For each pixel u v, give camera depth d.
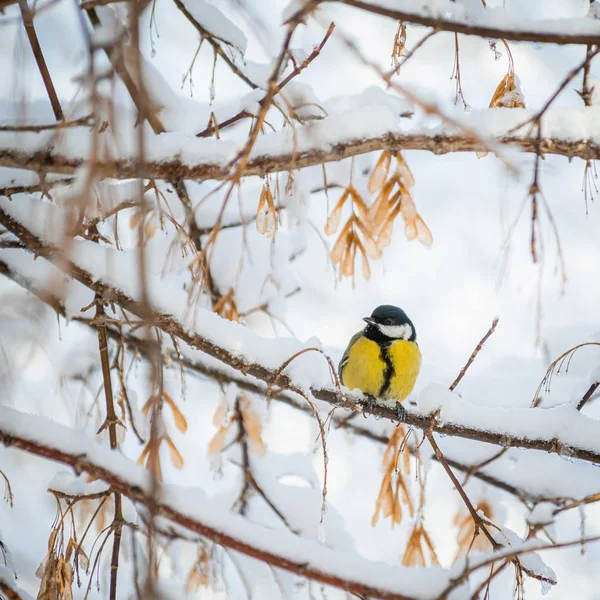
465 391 11.09
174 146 6.80
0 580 6.39
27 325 9.69
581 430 7.93
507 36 5.09
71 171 6.51
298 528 9.76
